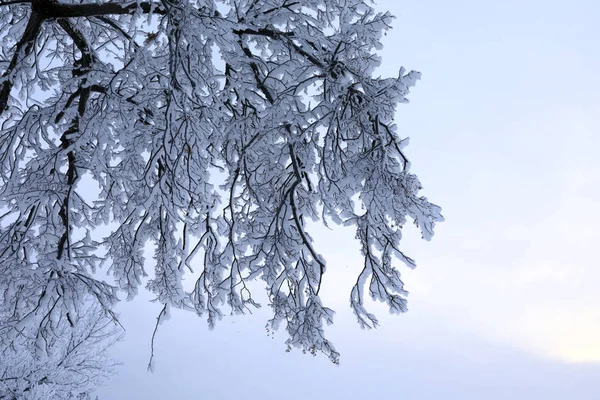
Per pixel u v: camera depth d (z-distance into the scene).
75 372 8.31
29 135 3.76
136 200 3.72
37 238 3.42
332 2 4.00
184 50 3.10
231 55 3.70
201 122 3.43
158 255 3.71
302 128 3.63
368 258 3.37
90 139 3.76
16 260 3.38
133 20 3.41
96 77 3.66
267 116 3.48
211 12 3.41
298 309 3.42
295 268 3.56
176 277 3.77
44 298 3.12
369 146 3.37
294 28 3.91
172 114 3.07
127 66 3.55
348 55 3.30
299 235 3.45
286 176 3.81
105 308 3.36
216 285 3.79
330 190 3.37
